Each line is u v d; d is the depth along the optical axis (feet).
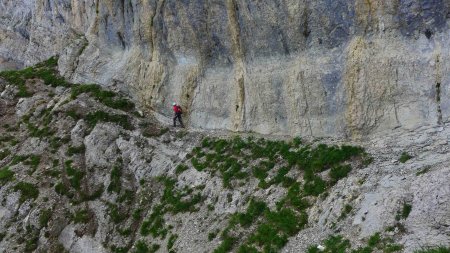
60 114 121.70
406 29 71.51
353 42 76.95
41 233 92.89
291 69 85.97
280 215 68.95
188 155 95.45
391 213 56.34
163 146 101.60
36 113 130.72
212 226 76.84
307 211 67.21
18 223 95.55
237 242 70.33
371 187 63.05
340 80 78.02
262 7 88.94
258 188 77.25
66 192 98.99
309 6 82.02
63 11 168.14
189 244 76.38
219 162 88.22
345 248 56.75
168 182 92.38
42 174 104.47
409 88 70.44
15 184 102.63
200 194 84.74
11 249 90.94
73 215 94.73
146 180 96.37
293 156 78.43
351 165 69.51
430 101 68.13
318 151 76.18
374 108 73.41
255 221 71.97
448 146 62.03
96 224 91.91
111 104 117.91
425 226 52.49
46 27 179.22
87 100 122.42
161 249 79.82
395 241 53.31
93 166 103.35
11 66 205.16
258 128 90.68
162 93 111.14
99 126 111.75
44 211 95.86
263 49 90.84
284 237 65.16
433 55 68.59
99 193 97.60
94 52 137.69
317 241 61.21
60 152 109.91
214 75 101.35
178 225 82.02
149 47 116.78
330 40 80.07
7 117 135.74
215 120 99.40
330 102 79.25
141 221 88.69
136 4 118.21
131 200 93.91
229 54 97.81
